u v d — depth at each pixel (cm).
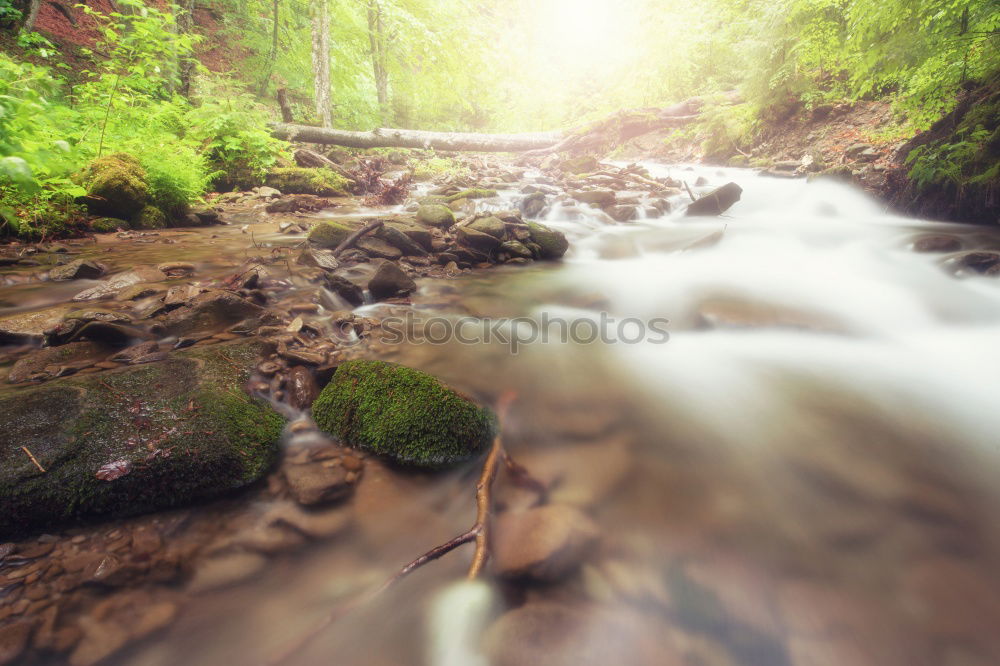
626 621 142
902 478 208
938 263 486
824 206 781
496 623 141
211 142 963
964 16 563
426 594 150
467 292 462
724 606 148
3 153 399
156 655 129
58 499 164
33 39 988
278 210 816
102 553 156
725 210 838
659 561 164
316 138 1435
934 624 143
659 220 838
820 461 220
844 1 916
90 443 178
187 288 364
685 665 131
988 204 600
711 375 304
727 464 217
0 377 239
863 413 263
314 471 198
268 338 291
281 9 1823
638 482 204
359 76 2022
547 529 167
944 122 661
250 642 135
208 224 722
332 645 136
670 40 1847
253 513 178
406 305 419
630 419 252
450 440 211
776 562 164
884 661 133
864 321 381
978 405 268
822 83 1183
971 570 161
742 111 1386
